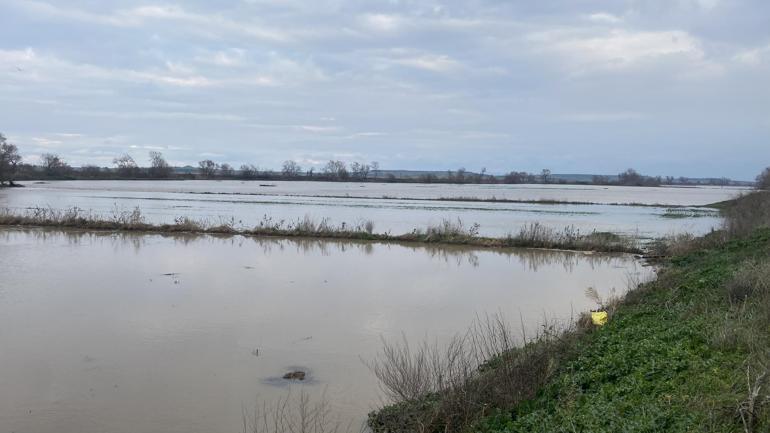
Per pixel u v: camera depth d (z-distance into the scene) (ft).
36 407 31.89
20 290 59.77
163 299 56.59
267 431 28.94
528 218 168.25
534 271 77.36
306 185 554.05
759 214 108.27
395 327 47.62
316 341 43.65
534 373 29.89
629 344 32.27
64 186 396.98
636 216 180.55
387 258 87.76
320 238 110.93
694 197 363.76
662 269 71.41
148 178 627.05
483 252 96.53
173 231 117.29
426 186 577.02
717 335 29.32
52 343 42.52
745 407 19.61
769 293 35.09
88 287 61.67
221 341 43.50
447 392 28.73
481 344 40.04
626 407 23.38
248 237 111.45
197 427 29.63
